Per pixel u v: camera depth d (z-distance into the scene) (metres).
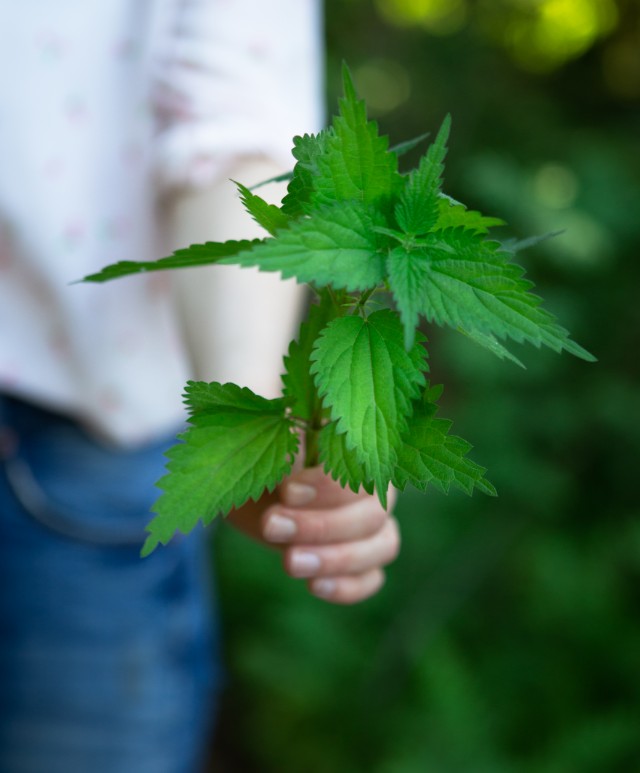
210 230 1.16
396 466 0.89
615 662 2.51
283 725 2.63
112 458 1.34
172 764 1.50
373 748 2.55
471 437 2.84
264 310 1.15
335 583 1.13
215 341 1.15
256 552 2.69
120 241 1.26
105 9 1.22
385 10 3.68
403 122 3.72
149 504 1.37
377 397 0.86
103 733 1.42
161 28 1.22
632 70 3.71
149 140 1.24
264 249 0.82
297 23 1.23
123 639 1.40
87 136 1.24
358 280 0.83
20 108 1.23
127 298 1.28
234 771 2.70
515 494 2.84
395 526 1.14
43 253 1.26
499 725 2.45
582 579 2.59
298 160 0.87
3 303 1.28
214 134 1.16
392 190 0.85
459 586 2.74
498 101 3.70
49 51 1.22
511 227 2.98
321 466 1.03
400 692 2.60
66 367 1.30
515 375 2.81
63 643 1.39
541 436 2.95
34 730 1.41
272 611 2.71
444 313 0.84
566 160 3.37
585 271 3.03
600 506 2.96
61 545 1.35
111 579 1.38
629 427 2.87
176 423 1.37
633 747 2.28
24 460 1.33
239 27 1.19
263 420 0.93
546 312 0.84
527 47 3.85
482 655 2.65
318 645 2.58
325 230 0.83
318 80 1.28
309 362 0.93
